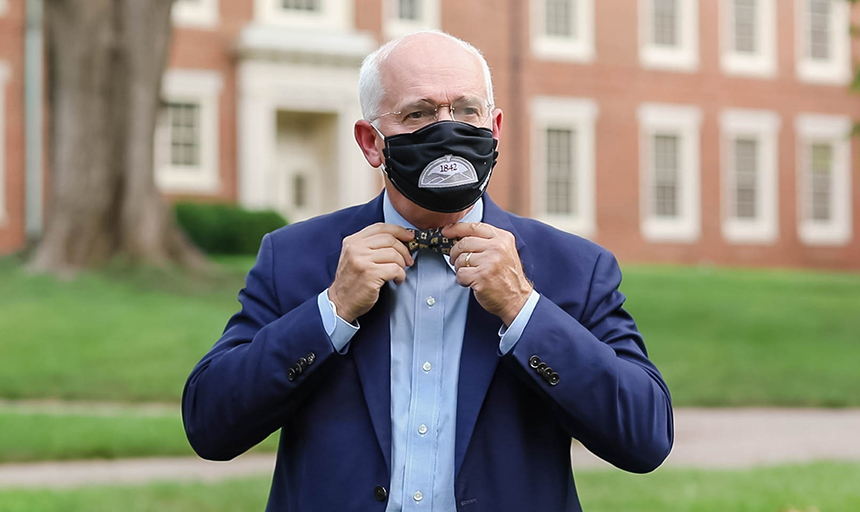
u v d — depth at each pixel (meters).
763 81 27.97
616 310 2.22
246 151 22.03
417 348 2.11
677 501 5.62
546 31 25.77
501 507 2.02
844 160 28.81
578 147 25.86
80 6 15.28
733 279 19.97
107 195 15.41
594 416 2.02
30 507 5.39
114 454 7.54
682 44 27.22
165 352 11.41
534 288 2.18
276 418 2.10
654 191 26.89
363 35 23.30
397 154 2.03
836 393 10.83
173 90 21.73
